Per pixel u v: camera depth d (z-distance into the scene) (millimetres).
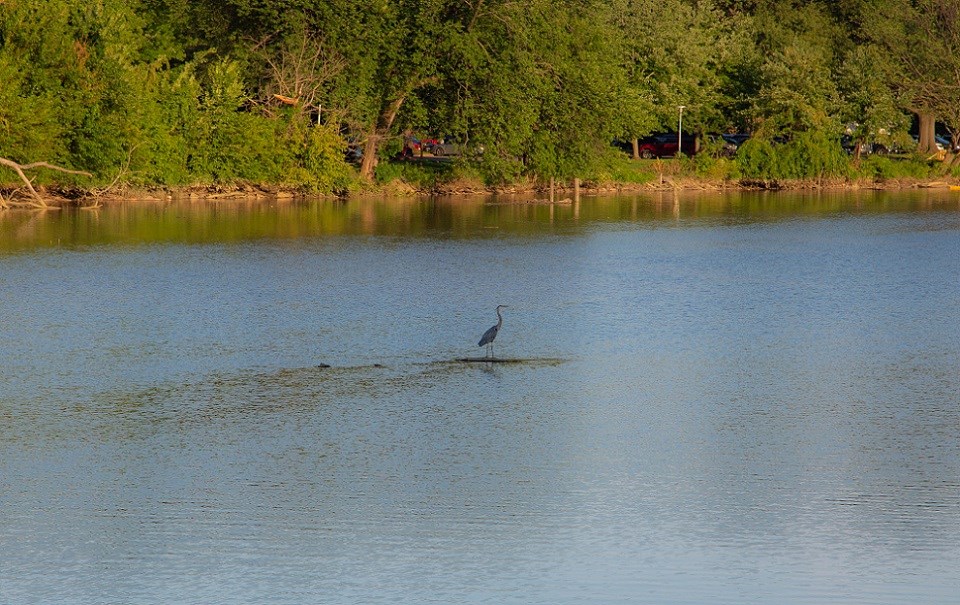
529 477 37969
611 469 38812
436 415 45219
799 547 32500
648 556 31922
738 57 180250
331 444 41438
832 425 44281
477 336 59562
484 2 133125
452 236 102875
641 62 174500
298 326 61438
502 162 138500
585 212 130250
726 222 121500
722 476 38125
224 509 35094
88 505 35344
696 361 54938
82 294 69812
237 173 133875
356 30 130500
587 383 50438
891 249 99125
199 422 44156
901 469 38812
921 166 185000
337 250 91500
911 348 58125
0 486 37031
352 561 31531
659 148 189000
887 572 30875
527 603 29359
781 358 55688
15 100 111688
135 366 52688
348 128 146750
